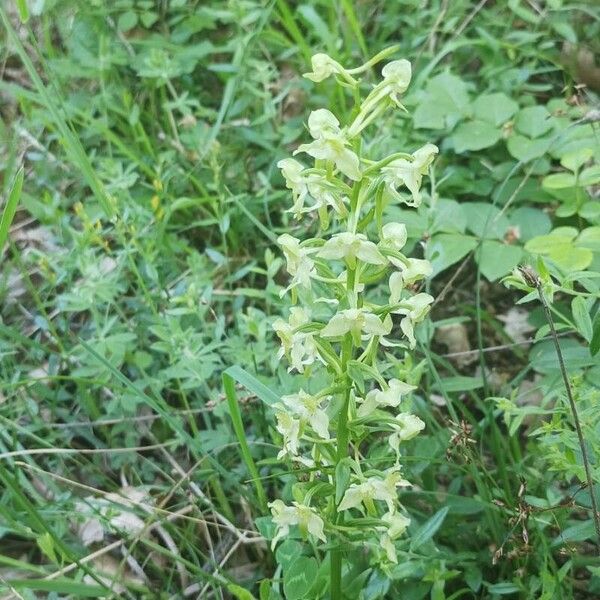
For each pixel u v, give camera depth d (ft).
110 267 1.35
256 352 1.10
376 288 1.28
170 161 1.43
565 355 0.97
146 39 1.75
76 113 1.51
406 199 0.72
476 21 1.69
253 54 1.69
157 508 1.00
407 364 0.96
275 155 1.47
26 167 1.53
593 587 0.91
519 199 1.37
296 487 0.81
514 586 0.90
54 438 1.13
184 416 1.20
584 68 1.56
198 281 1.22
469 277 1.37
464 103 1.43
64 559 0.95
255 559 1.06
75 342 1.28
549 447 0.91
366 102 0.71
